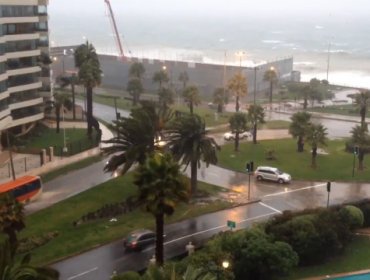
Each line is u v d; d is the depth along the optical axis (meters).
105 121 118.69
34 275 31.34
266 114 134.50
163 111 70.81
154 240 54.97
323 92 159.12
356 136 84.25
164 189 41.66
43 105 105.56
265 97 162.38
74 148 91.25
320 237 51.00
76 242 55.22
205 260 43.91
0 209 44.59
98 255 52.59
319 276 48.94
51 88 111.81
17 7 94.62
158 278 34.19
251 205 67.56
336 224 53.69
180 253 52.56
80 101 144.12
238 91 130.00
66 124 111.06
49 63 108.19
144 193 42.44
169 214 42.44
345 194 71.88
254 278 47.09
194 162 68.44
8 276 30.59
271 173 77.25
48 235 56.06
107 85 181.25
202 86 163.50
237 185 75.81
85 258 51.88
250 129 103.81
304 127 90.44
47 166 81.94
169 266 40.97
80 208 65.00
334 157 90.56
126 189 72.00
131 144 64.62
